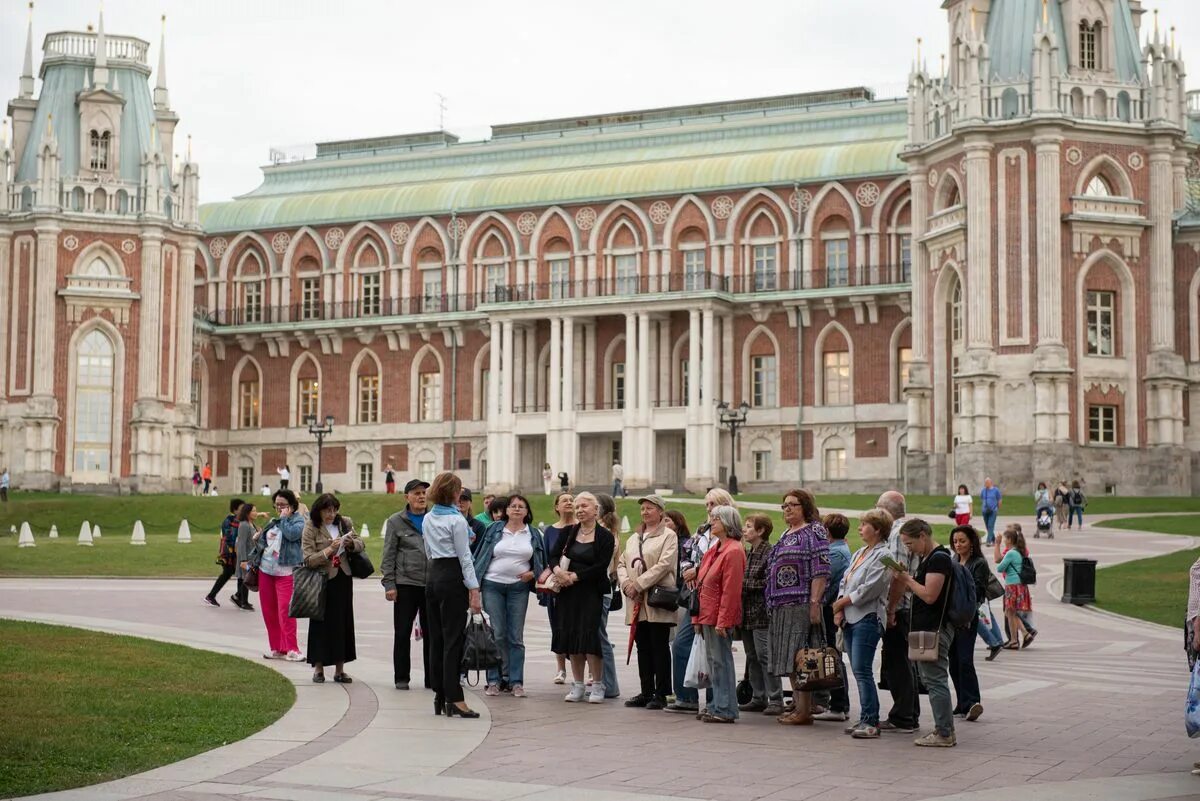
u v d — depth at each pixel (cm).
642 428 7800
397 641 2044
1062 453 6500
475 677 2300
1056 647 2672
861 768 1512
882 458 7719
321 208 9012
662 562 1914
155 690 1881
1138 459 6675
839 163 7962
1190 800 1355
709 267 8169
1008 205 6675
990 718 1855
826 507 5847
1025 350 6594
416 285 8762
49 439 7694
